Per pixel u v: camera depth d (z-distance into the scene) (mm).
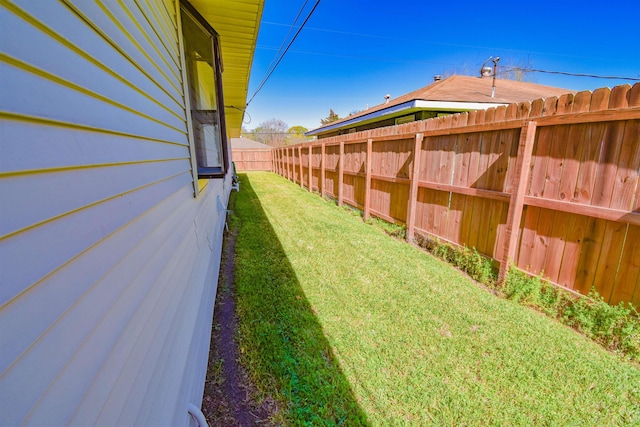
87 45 726
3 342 416
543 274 2559
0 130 437
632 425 1486
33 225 495
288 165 12953
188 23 2531
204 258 2398
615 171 2004
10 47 468
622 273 2037
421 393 1699
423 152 3994
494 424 1515
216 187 4574
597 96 2027
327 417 1574
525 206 2656
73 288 594
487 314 2422
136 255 941
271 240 4512
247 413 1609
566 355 1936
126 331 812
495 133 2904
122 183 875
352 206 6547
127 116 971
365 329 2277
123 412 755
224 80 5074
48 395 498
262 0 2342
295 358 1985
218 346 2141
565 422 1509
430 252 3908
